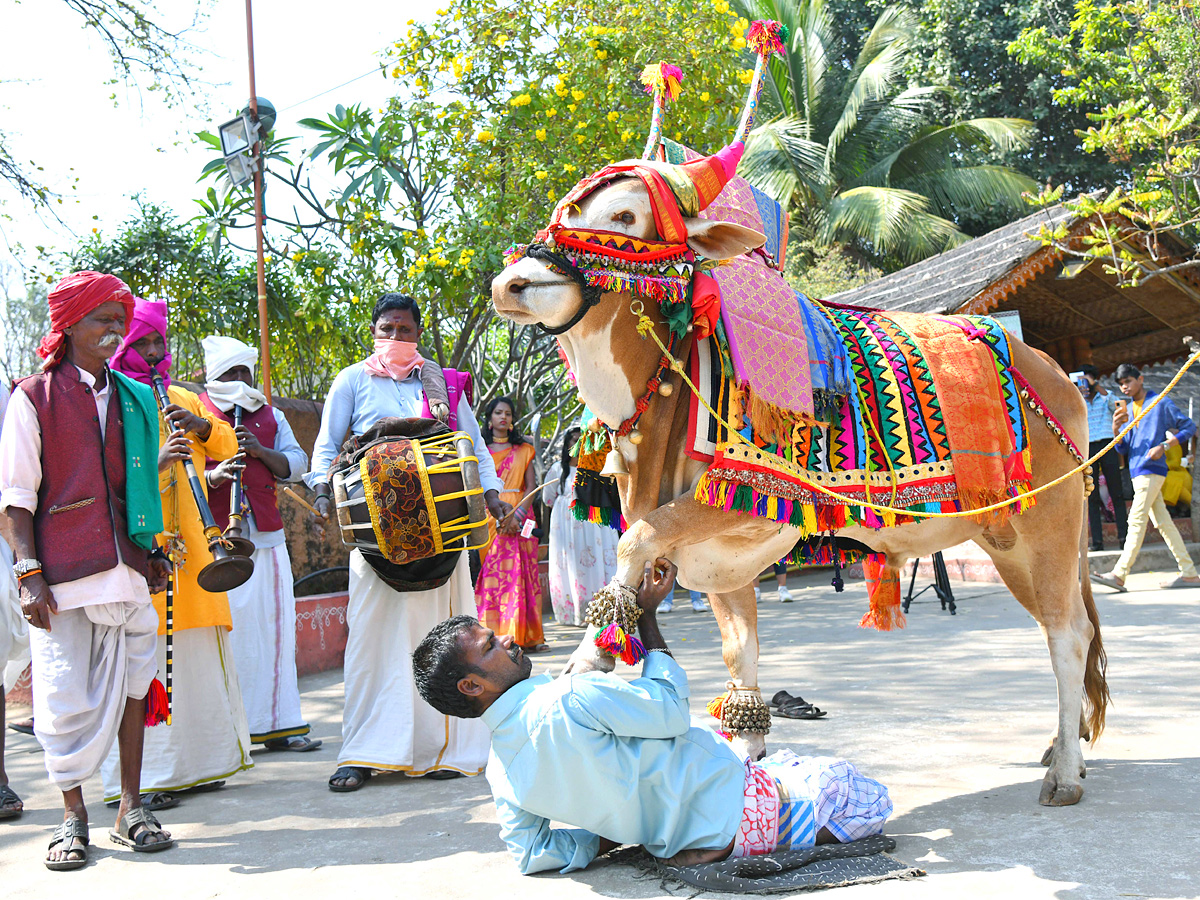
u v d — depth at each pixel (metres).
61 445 3.43
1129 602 8.01
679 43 9.85
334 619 7.47
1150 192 9.26
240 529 4.27
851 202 20.73
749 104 3.47
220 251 10.28
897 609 3.88
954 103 23.31
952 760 3.84
